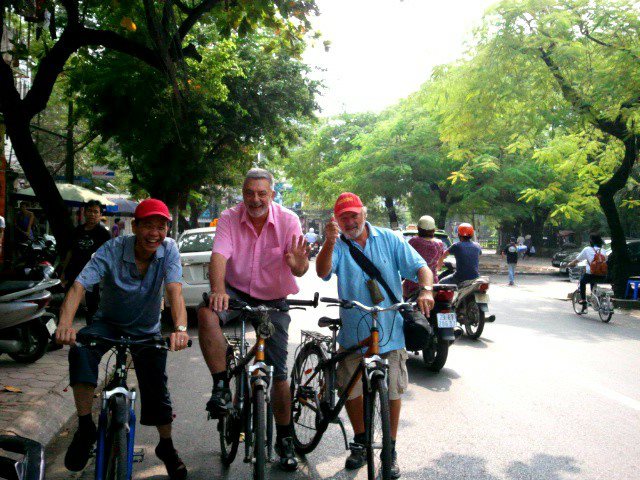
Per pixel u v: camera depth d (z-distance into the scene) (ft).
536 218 163.53
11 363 24.93
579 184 60.44
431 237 25.20
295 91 73.77
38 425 16.99
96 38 29.35
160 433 13.73
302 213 257.96
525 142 60.29
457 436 16.92
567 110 52.60
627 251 55.42
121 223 109.09
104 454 10.73
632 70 46.50
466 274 32.81
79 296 11.94
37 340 25.09
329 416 14.42
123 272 12.52
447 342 24.59
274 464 15.03
